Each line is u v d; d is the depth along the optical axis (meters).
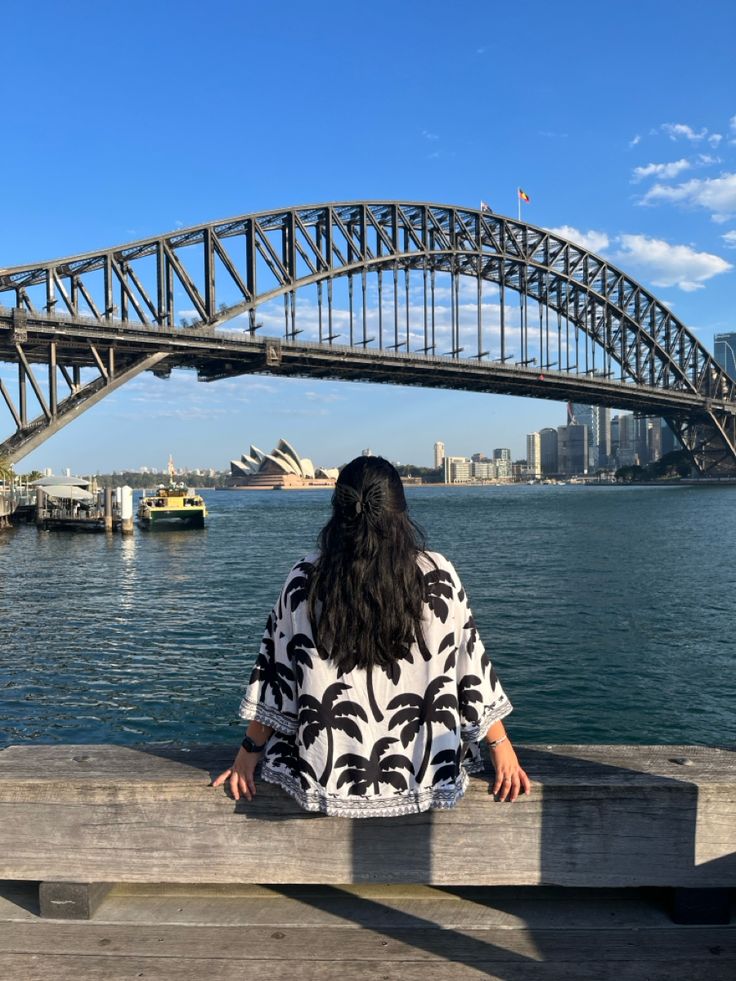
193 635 19.00
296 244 77.25
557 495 152.00
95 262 63.62
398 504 2.20
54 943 2.46
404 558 2.14
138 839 2.52
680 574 29.88
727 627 18.91
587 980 2.27
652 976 2.29
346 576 2.11
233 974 2.30
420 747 2.19
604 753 2.77
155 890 2.76
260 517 88.69
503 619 20.06
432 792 2.20
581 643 17.00
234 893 2.73
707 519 68.12
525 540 47.59
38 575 33.59
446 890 2.73
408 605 2.11
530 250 106.44
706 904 2.50
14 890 2.80
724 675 14.12
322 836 2.46
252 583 29.75
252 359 72.44
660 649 16.34
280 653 2.27
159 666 15.53
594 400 120.69
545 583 27.34
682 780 2.49
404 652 2.15
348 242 82.75
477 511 90.56
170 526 64.94
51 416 56.84
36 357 63.53
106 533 62.19
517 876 2.46
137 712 12.36
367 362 80.00
